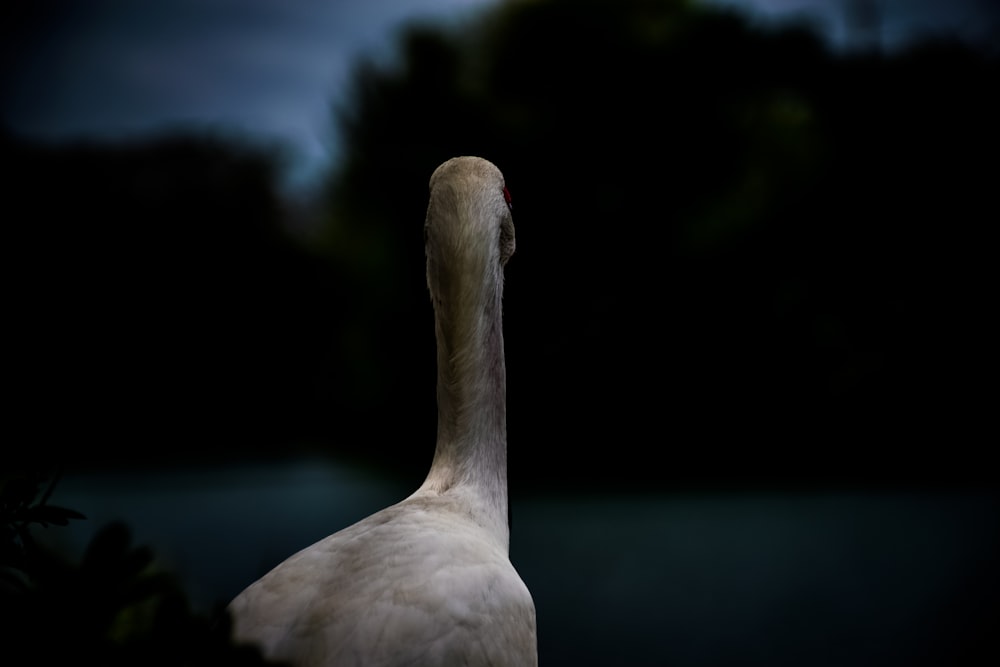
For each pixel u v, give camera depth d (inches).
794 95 1435.8
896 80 1390.3
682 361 1311.5
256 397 1704.0
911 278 1318.9
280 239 1774.1
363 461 1289.4
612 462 1288.1
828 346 1302.9
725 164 1353.3
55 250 1706.4
